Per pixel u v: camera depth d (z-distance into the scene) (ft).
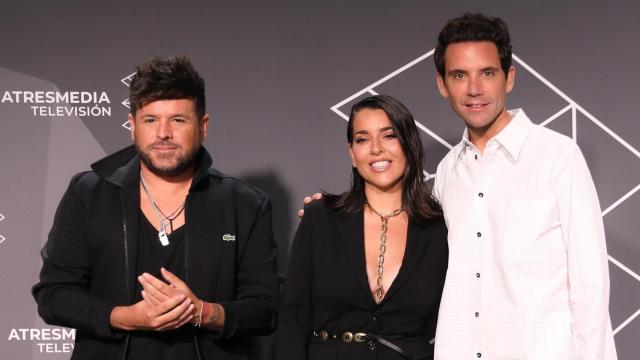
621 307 9.50
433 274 6.96
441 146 9.65
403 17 9.67
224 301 7.26
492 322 6.70
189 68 7.16
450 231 7.06
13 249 9.38
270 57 9.67
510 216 6.75
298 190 9.66
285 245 9.66
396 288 6.77
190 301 6.50
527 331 6.52
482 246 6.86
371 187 7.23
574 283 6.36
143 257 7.09
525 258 6.62
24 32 9.52
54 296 6.95
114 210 7.15
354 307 6.85
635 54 9.55
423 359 6.73
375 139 6.98
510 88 7.18
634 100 9.54
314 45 9.68
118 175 7.27
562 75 9.60
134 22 9.59
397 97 9.68
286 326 6.94
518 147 6.90
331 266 6.95
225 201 7.45
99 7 9.58
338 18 9.70
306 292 7.04
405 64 9.68
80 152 9.53
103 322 6.70
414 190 7.13
